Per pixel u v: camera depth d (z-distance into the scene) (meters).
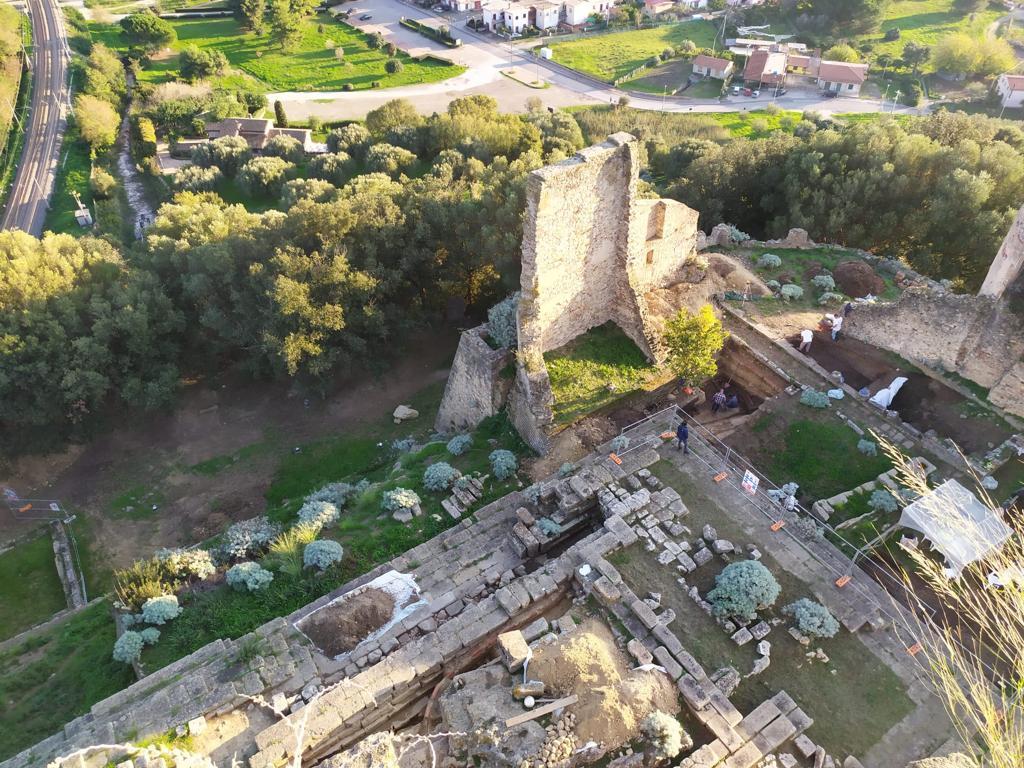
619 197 33.19
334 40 135.50
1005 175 49.06
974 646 22.44
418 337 50.16
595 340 36.88
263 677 22.38
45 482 42.09
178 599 27.48
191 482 41.06
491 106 82.31
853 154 55.47
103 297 46.16
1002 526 22.89
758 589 23.27
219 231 49.28
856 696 21.64
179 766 19.31
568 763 19.31
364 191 50.84
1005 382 32.88
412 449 38.78
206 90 106.50
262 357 46.47
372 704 21.33
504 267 43.47
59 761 19.11
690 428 32.78
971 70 114.44
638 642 22.42
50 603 34.41
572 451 32.38
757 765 19.73
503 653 21.86
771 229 58.19
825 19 134.50
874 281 43.91
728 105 110.50
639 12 144.00
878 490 29.38
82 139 94.75
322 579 27.20
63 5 140.62
